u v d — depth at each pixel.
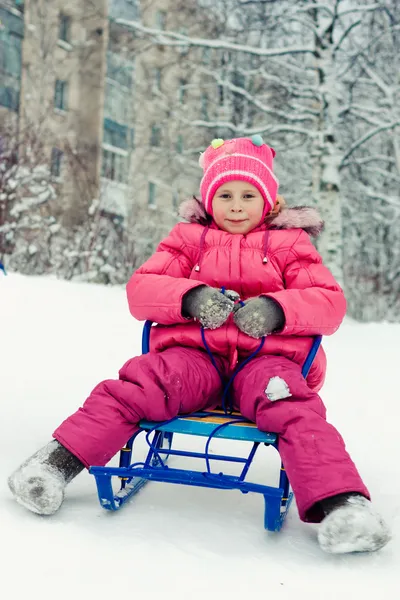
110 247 10.38
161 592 1.42
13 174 9.52
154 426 1.91
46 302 5.74
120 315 5.80
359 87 13.06
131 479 2.10
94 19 20.17
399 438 2.98
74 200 13.76
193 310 2.11
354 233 15.80
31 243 9.58
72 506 1.89
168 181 20.41
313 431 1.78
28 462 1.80
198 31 14.34
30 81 19.44
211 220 2.58
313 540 1.76
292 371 1.99
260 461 2.57
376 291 15.99
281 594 1.44
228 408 2.21
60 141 16.03
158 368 1.98
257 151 2.56
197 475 1.72
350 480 1.68
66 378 3.62
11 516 1.76
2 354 4.03
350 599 1.44
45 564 1.51
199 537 1.73
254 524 1.86
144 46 14.05
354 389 4.02
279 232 2.44
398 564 1.62
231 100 13.63
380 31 12.55
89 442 1.85
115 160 21.48
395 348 5.86
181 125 15.43
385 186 15.19
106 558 1.56
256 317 2.07
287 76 12.75
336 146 11.55
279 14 12.09
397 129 11.98
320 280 2.30
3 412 2.85
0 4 18.64
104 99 21.17
